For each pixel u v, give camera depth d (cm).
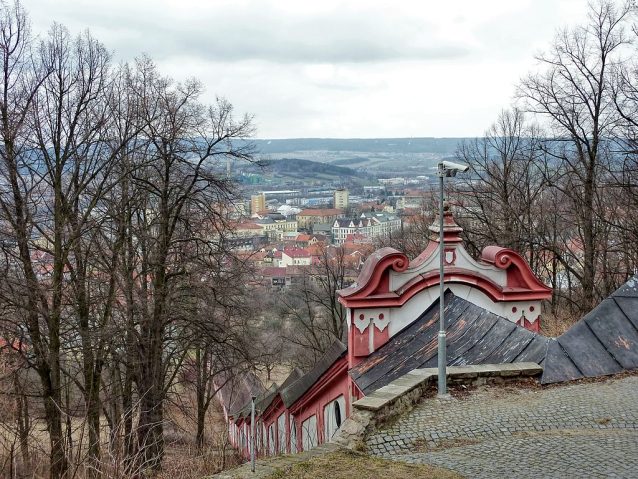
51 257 2709
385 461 971
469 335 1605
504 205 4319
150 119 2738
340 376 1953
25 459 1781
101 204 2738
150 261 2769
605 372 1359
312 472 927
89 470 1359
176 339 2825
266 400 2992
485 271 1939
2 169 2416
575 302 3738
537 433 1090
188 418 3105
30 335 2448
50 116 2589
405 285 1856
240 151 2912
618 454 962
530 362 1373
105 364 2772
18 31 2566
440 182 1322
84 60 2756
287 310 5678
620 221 3784
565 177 3888
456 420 1155
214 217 2839
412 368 1546
